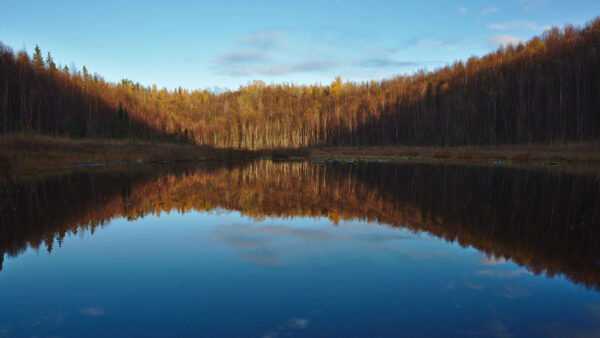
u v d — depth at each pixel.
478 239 5.97
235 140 72.94
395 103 67.75
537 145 35.38
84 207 9.24
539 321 3.15
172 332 3.01
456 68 71.62
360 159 35.78
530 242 5.74
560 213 8.16
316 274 4.37
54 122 45.22
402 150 46.19
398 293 3.79
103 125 52.94
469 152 34.88
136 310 3.45
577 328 3.03
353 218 7.81
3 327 3.13
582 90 38.72
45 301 3.68
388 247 5.55
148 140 52.00
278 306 3.51
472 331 2.99
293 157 41.16
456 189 12.36
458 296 3.71
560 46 44.81
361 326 3.09
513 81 47.53
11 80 43.19
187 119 91.31
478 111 49.78
